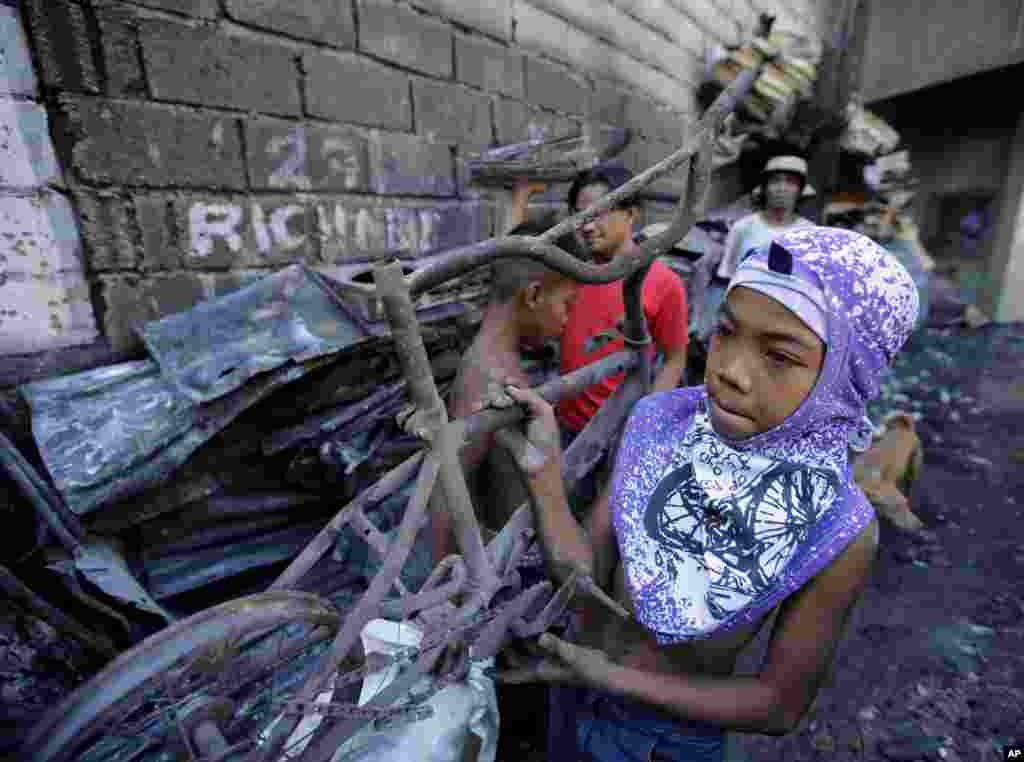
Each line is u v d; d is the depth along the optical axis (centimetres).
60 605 145
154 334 181
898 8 1023
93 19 164
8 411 160
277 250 221
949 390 545
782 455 74
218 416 157
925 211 1056
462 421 77
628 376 135
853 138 698
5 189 157
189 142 190
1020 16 816
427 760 84
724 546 75
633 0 419
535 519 90
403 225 270
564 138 296
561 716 109
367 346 192
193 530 172
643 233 279
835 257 65
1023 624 236
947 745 182
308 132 223
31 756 60
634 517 88
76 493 139
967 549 289
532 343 121
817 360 67
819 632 76
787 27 675
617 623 98
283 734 69
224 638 68
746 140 623
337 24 226
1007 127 897
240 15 195
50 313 170
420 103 268
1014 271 859
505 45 313
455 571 86
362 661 86
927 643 226
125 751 70
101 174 173
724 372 72
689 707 82
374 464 198
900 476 317
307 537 190
